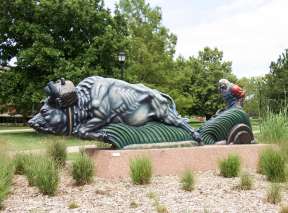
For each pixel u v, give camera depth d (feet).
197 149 36.70
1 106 140.36
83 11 96.32
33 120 34.58
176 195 26.05
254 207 22.94
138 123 36.17
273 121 48.19
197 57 195.31
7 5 97.60
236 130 40.81
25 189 28.58
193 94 183.73
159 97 37.35
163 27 115.55
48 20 97.14
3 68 106.32
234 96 41.96
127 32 104.73
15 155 37.86
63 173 34.58
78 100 34.81
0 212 22.27
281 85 149.28
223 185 29.30
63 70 90.33
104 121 34.91
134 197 25.68
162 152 34.99
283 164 31.40
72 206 23.22
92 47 94.53
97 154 34.30
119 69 96.17
